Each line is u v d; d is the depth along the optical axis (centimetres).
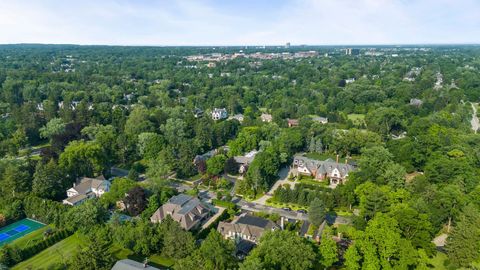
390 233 8088
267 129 18338
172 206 10944
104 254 7894
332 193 12000
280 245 7712
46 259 9031
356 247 8256
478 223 8712
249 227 9938
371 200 10050
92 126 17938
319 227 9844
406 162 14325
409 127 18888
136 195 11200
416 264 8131
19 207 11256
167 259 8956
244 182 13238
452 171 12112
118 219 9962
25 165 13038
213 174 14525
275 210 11975
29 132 18225
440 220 9838
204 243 8125
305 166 15150
